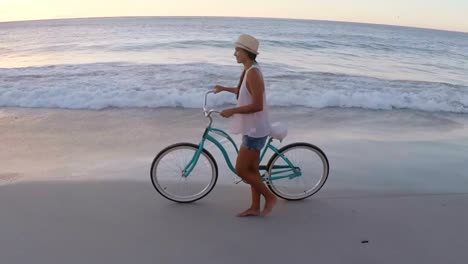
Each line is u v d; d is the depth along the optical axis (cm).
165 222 360
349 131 683
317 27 5391
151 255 311
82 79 1067
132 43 2155
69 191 415
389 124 745
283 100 883
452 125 757
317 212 385
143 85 997
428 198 420
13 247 315
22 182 434
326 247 326
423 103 897
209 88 969
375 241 336
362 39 3325
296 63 1590
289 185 417
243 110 328
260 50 2089
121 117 744
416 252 321
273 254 315
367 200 412
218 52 1822
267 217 374
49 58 1612
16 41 2447
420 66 1833
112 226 350
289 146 392
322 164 412
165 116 755
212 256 312
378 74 1405
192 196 400
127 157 529
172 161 404
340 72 1371
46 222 353
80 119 729
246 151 350
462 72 1700
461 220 373
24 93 870
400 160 537
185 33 3102
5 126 678
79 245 321
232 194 419
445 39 5153
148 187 430
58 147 573
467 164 528
